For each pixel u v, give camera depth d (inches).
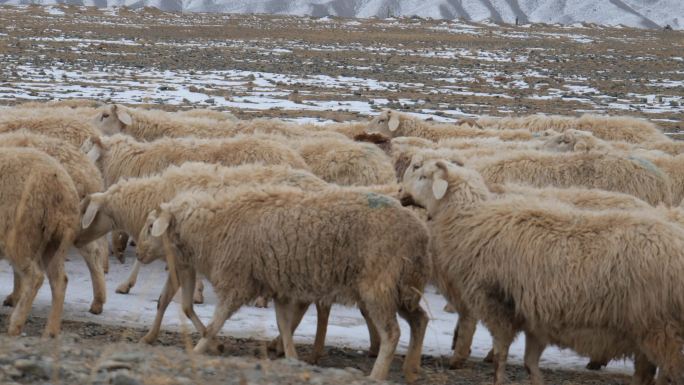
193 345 473.7
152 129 753.6
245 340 494.3
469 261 428.1
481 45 3065.9
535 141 765.9
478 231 426.3
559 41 3422.7
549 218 414.0
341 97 1604.3
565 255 401.7
